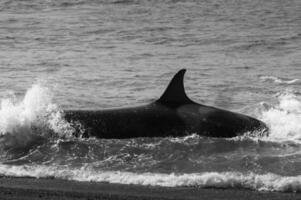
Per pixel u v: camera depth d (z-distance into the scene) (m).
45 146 55.91
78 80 95.12
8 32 157.00
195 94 85.88
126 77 98.38
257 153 54.75
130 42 144.12
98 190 45.44
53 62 112.81
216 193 45.03
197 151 55.03
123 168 51.88
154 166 52.19
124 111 58.78
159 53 127.50
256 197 44.03
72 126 57.69
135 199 43.16
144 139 56.88
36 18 185.00
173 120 58.16
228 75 102.25
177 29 167.88
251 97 83.88
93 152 54.88
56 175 49.66
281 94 86.00
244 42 146.25
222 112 59.84
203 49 135.25
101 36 153.12
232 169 51.38
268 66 112.62
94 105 77.44
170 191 45.41
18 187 45.94
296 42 147.25
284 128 62.38
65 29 163.50
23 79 95.19
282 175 49.66
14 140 56.81
